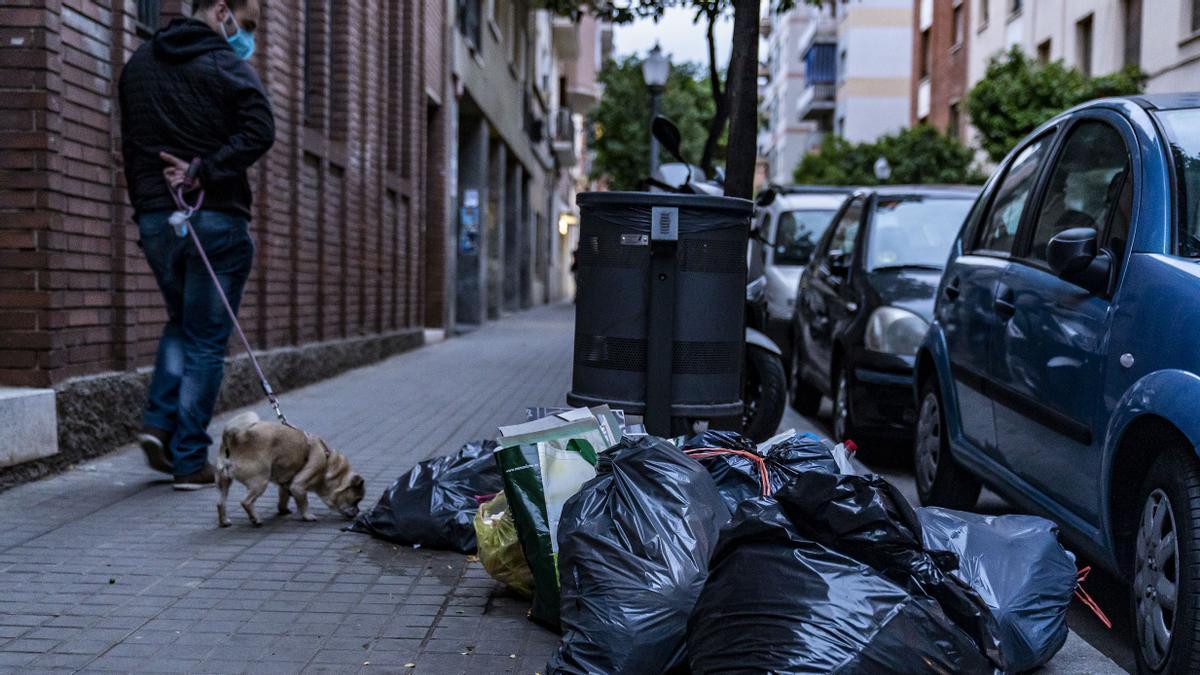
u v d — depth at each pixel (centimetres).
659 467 408
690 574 379
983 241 649
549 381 1306
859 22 5422
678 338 569
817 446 458
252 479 570
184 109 640
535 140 3756
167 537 552
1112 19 2317
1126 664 442
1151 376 407
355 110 1427
